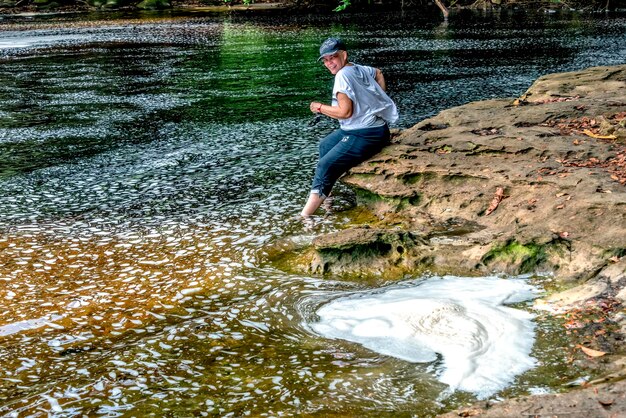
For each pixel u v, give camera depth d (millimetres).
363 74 7348
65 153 10203
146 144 10539
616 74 10312
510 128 8164
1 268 6219
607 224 5754
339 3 37344
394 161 7488
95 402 4254
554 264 5582
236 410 4098
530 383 4152
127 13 36781
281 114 12266
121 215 7512
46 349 4902
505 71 16016
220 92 14594
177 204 7785
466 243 6074
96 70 18109
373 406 4062
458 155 7512
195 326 5133
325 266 5926
